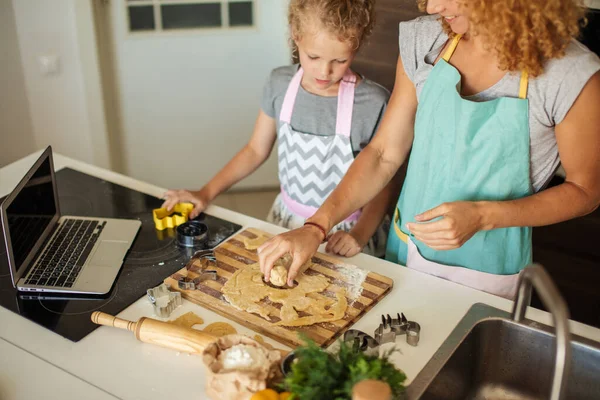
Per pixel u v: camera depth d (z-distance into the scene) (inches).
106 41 118.1
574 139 52.9
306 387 39.3
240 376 43.0
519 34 49.1
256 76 126.0
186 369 48.5
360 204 62.6
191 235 62.6
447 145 57.7
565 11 48.2
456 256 60.9
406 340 51.2
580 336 50.3
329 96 73.7
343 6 63.1
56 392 46.3
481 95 55.9
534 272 39.8
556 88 51.9
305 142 74.2
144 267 59.6
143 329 49.6
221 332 51.2
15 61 113.8
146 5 117.2
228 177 76.7
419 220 52.6
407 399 44.9
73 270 58.1
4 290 56.5
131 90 123.0
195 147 130.3
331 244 62.8
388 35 100.9
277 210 79.9
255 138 79.5
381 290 55.8
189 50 121.6
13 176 75.8
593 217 96.7
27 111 118.4
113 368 48.5
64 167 77.2
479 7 48.4
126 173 130.5
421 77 59.0
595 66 50.9
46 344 50.8
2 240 63.5
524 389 52.9
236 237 62.4
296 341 49.6
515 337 52.1
